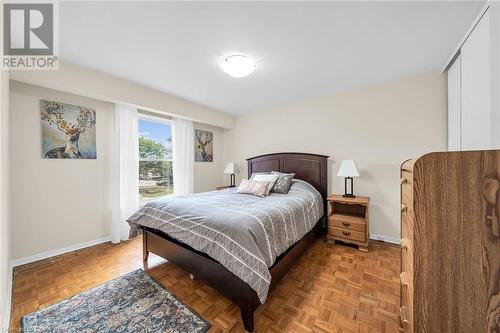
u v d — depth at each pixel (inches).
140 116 127.3
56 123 95.0
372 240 110.9
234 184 172.4
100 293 67.1
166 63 84.9
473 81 62.3
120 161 113.7
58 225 95.8
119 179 112.1
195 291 68.4
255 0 51.6
